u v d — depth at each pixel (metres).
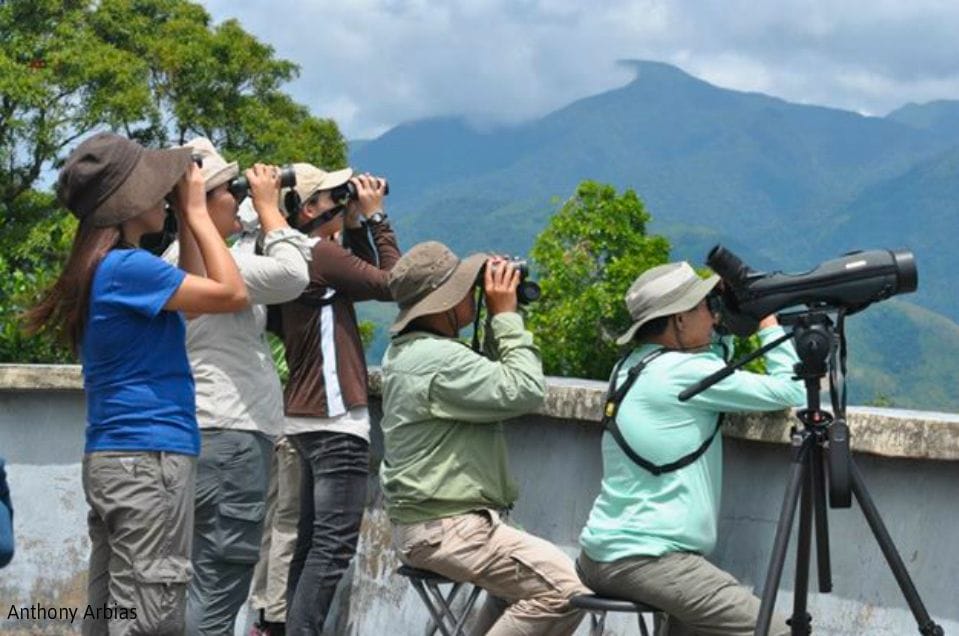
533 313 31.12
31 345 11.00
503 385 5.81
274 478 7.31
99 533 5.37
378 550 7.23
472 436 5.98
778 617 5.85
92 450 5.08
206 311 5.07
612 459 5.57
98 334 5.02
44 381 8.16
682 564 5.36
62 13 45.25
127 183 5.05
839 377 4.96
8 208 43.97
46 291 5.20
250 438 6.32
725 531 6.07
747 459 6.00
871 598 5.67
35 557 8.27
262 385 6.40
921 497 5.56
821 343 4.91
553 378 7.10
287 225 6.45
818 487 5.04
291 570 6.97
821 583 5.10
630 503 5.48
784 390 5.39
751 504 5.98
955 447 5.31
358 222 7.20
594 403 6.34
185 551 5.11
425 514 5.96
